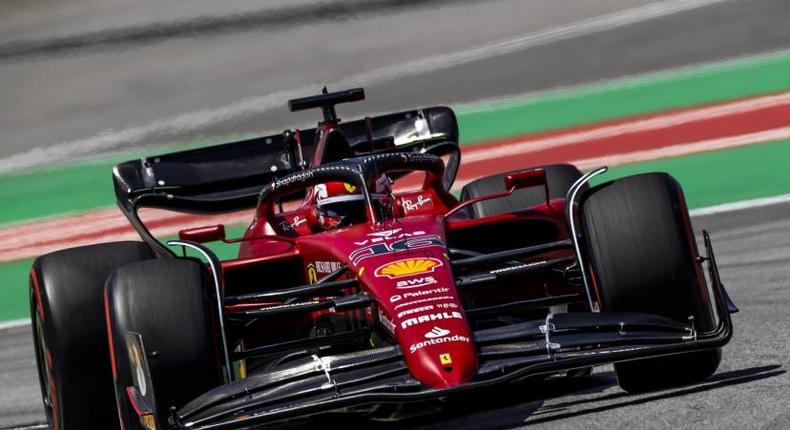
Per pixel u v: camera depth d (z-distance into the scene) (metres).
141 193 29.56
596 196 20.69
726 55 70.44
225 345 19.89
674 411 18.56
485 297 23.27
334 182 24.27
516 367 17.83
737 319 26.41
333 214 24.33
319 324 23.00
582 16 82.62
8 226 59.34
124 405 19.92
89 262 22.78
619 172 51.09
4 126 77.38
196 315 19.62
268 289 22.86
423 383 17.70
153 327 19.44
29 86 82.88
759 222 38.94
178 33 87.44
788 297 28.05
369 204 22.78
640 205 20.17
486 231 23.11
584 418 19.05
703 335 18.83
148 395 19.06
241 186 30.62
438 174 25.00
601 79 70.69
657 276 19.81
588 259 20.62
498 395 21.97
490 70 76.06
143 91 80.31
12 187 67.00
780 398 18.44
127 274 20.06
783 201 41.38
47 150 73.06
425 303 19.02
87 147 73.12
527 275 21.55
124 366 19.72
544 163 55.28
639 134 57.03
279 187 24.34
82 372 22.23
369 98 75.31
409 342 18.28
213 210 30.53
